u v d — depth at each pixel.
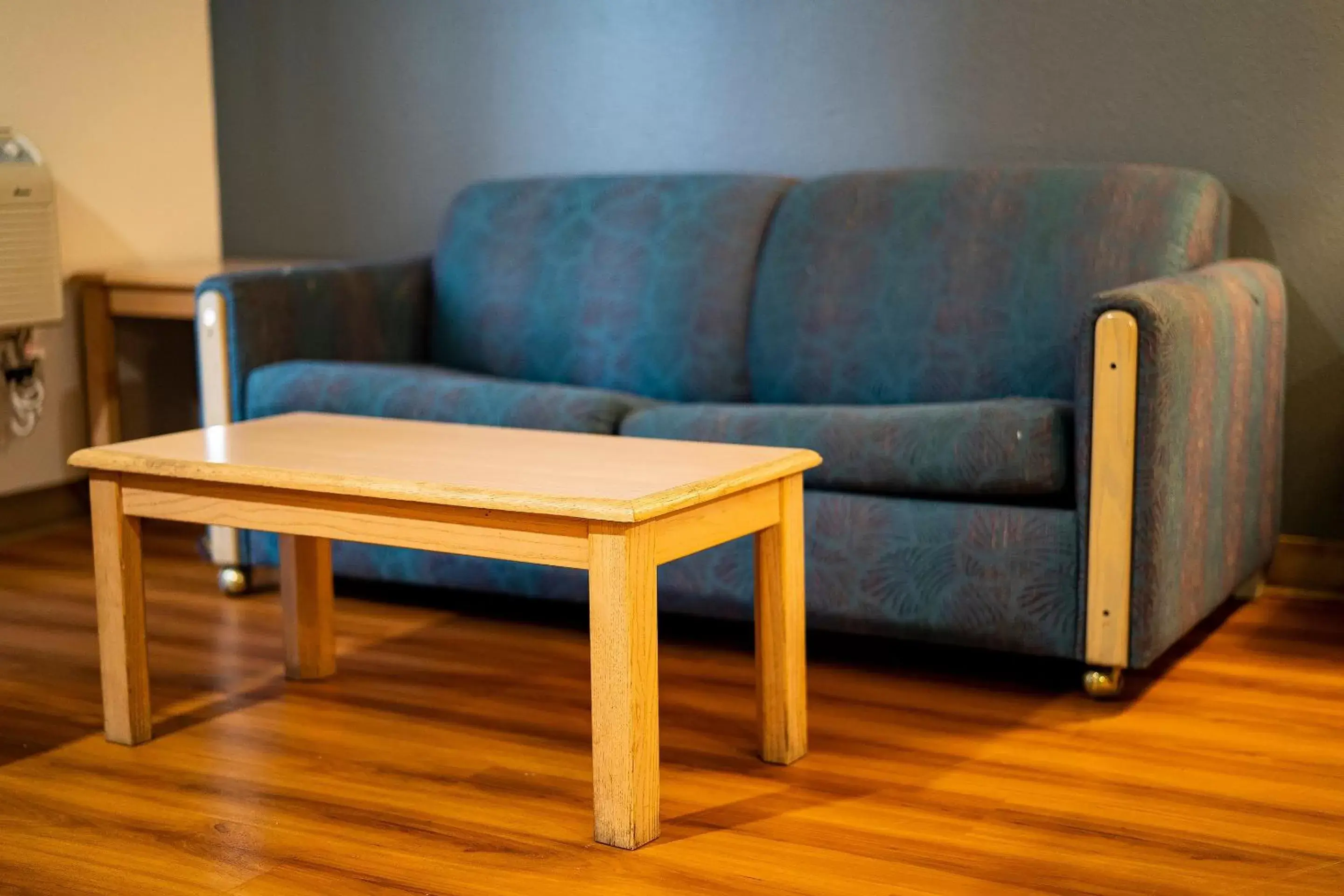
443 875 1.86
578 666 2.73
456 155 4.02
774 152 3.61
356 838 1.98
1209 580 2.65
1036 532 2.48
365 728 2.41
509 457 2.21
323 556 2.64
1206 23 3.15
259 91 4.25
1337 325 3.12
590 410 2.88
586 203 3.54
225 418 3.22
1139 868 1.85
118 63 3.85
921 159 3.46
